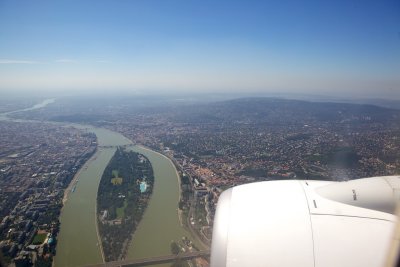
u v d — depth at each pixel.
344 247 3.93
